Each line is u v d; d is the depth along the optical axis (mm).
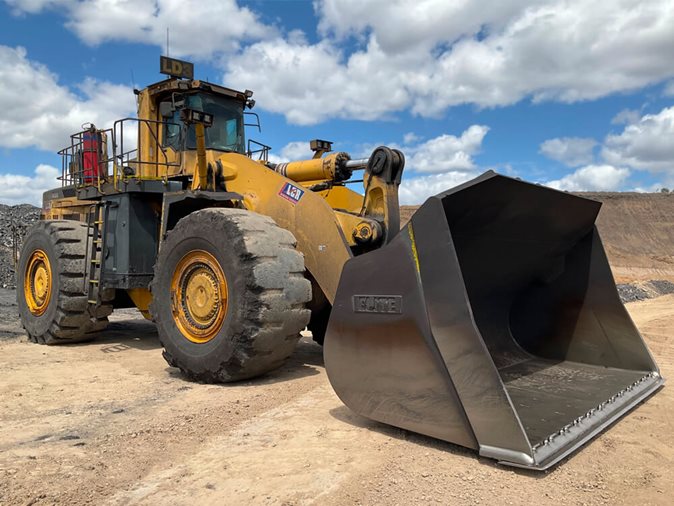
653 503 2426
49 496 2494
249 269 4391
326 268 4961
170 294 5039
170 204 5539
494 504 2391
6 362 5758
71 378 4973
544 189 3650
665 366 5250
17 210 21875
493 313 4730
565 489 2539
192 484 2627
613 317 4484
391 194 4977
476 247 3854
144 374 5148
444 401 2975
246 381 4746
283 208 5293
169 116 6512
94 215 7074
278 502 2428
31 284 7367
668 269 36656
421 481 2615
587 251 4609
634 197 56094
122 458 2965
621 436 3256
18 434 3373
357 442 3154
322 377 4910
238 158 5773
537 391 3848
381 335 3256
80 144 7543
